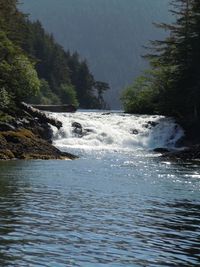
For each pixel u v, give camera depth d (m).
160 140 60.62
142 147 58.06
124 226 17.30
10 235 15.40
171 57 76.81
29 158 38.44
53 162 36.97
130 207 20.75
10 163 34.91
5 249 13.95
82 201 21.59
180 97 72.25
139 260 13.59
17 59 61.06
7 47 60.25
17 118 49.88
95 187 25.83
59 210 19.42
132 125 61.19
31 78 61.09
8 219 17.45
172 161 42.03
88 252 14.09
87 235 15.87
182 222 18.25
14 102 53.25
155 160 42.50
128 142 58.44
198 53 72.94
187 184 28.28
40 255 13.59
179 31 76.25
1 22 64.81
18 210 19.05
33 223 17.06
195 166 38.19
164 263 13.41
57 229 16.41
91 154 46.00
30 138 42.06
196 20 74.44
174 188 26.59
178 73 74.50
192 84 72.56
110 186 26.44
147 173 32.94
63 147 50.88
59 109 80.44
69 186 25.75
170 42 78.25
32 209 19.36
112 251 14.30
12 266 12.62
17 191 23.41
